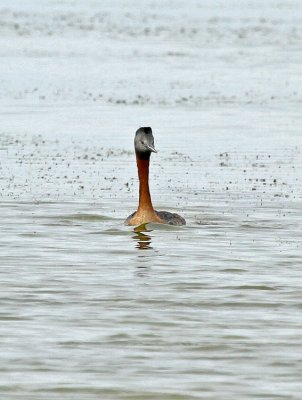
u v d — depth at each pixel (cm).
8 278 1555
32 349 1242
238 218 2027
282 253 1736
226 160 2731
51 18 8350
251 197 2238
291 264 1661
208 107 3884
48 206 2122
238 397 1107
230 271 1611
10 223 1959
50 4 10294
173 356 1225
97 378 1156
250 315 1382
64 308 1404
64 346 1254
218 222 1989
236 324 1344
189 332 1310
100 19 8306
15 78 4778
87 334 1298
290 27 7738
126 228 1922
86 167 2606
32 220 1991
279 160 2739
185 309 1407
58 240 1822
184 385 1138
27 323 1338
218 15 8975
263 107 3894
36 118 3566
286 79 4856
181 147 2966
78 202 2167
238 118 3591
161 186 2356
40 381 1146
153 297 1461
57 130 3291
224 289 1507
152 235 1866
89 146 2969
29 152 2839
